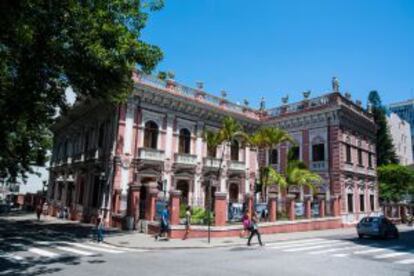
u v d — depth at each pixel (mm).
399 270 10742
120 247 15648
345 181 30781
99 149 26969
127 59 14164
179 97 28234
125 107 25594
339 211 29031
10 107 13648
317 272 10156
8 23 9688
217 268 10422
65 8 11742
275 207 23500
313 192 28359
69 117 33875
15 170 35562
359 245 17375
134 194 22203
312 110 32188
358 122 34375
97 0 13305
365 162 35281
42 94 14961
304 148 32844
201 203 28906
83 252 13672
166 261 11695
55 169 38500
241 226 20594
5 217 33750
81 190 30031
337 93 30781
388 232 21281
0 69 12953
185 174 28297
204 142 30391
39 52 12172
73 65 13289
